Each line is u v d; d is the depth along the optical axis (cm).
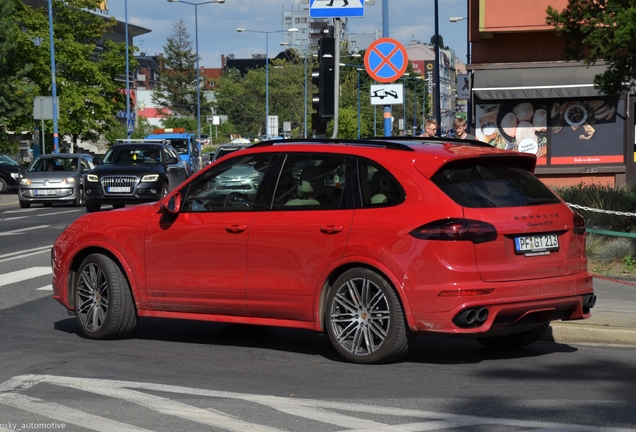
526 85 2425
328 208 845
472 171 820
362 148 846
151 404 680
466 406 671
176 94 15088
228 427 616
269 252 866
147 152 3231
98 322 979
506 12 2327
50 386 742
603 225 1647
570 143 2469
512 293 789
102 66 7012
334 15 1623
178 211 916
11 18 5656
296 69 10188
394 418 636
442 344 945
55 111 4862
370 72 1652
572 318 846
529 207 820
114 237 962
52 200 3472
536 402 683
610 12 1555
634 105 2428
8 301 1259
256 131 11594
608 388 732
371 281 811
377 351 816
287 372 801
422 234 783
